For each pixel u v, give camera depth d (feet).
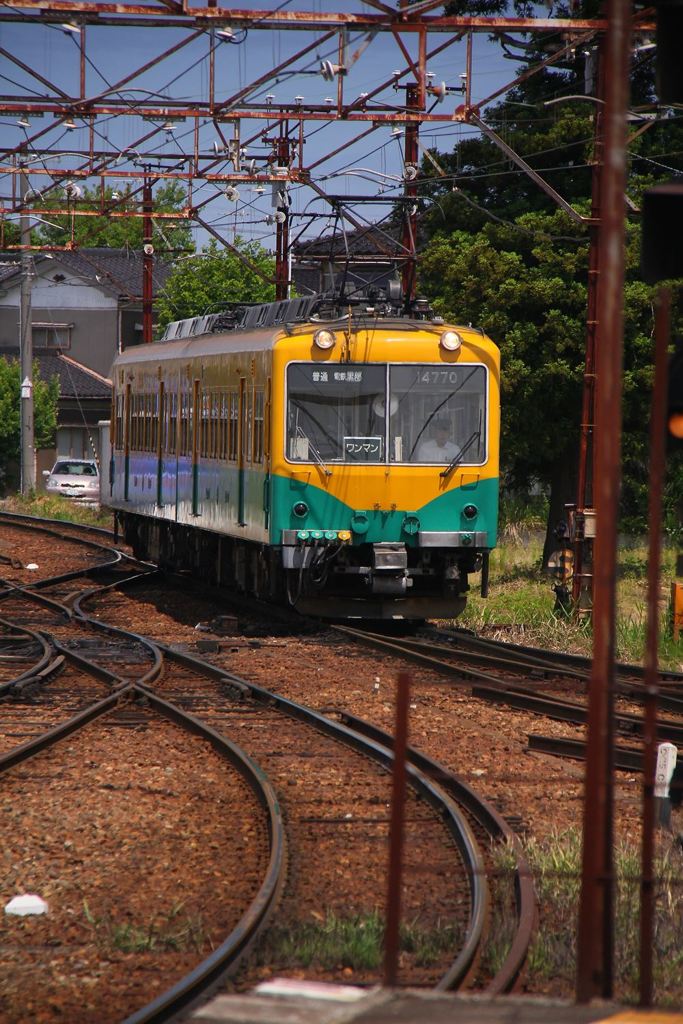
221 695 159.94
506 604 260.21
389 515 212.02
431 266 301.84
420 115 220.02
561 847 95.14
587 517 228.63
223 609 251.60
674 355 60.49
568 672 175.63
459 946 77.00
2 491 646.74
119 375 329.93
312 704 155.74
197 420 257.96
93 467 620.08
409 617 222.28
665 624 216.54
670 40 64.44
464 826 99.09
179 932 80.33
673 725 137.08
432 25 200.95
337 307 223.10
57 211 380.58
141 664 185.57
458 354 214.07
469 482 214.07
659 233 62.28
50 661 185.06
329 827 103.04
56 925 82.33
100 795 112.98
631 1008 47.19
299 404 210.38
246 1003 46.73
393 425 212.23
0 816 106.22
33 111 246.47
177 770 122.31
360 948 74.95
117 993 71.05
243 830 102.68
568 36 220.64
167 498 280.92
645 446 305.12
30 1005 69.21
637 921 80.94
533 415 292.40
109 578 305.94
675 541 347.36
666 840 101.86
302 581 215.92
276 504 210.18
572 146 300.81
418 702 157.79
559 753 130.62
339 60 206.08
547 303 288.30
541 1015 44.50
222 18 200.23
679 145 303.68
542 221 293.23
